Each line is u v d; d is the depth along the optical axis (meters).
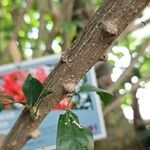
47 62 0.53
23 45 0.78
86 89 0.28
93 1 0.71
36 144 0.50
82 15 0.71
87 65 0.24
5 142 0.27
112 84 0.61
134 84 0.65
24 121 0.25
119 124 0.64
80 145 0.23
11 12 0.79
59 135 0.23
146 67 0.92
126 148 0.62
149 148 0.66
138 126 0.68
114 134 0.63
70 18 0.67
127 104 0.74
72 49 0.24
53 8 0.68
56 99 0.24
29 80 0.24
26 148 0.49
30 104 0.24
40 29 0.69
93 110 0.52
